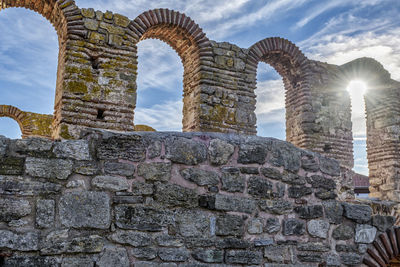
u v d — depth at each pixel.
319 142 12.70
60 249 3.72
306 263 4.85
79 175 3.97
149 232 4.14
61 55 9.95
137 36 10.16
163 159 4.37
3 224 3.60
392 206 7.01
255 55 11.81
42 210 3.73
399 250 5.48
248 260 4.51
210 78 10.92
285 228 4.82
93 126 9.17
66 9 9.41
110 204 4.03
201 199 4.45
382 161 14.02
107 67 9.58
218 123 10.78
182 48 11.88
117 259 3.93
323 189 5.24
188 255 4.24
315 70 13.09
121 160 4.18
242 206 4.63
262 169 4.86
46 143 3.92
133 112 9.70
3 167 3.70
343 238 5.18
